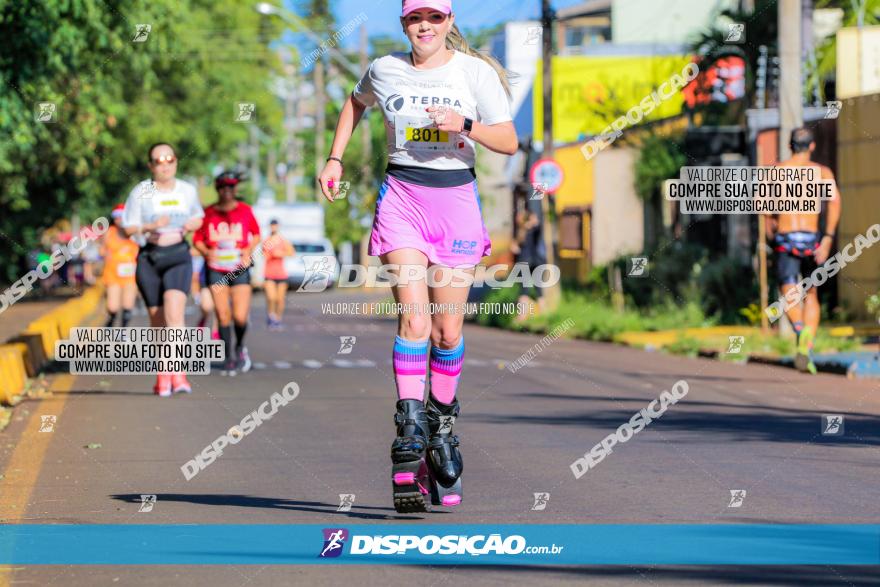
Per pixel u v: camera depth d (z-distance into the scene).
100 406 19.00
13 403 19.39
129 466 13.57
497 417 17.50
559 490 11.93
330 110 101.62
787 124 28.52
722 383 22.31
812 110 38.12
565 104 57.84
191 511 11.09
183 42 49.00
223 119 65.25
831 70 42.66
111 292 28.67
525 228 42.16
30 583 8.67
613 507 11.12
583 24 72.62
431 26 9.87
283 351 30.19
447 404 10.53
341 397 20.12
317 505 11.35
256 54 72.00
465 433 15.86
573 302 42.53
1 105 25.58
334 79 101.12
